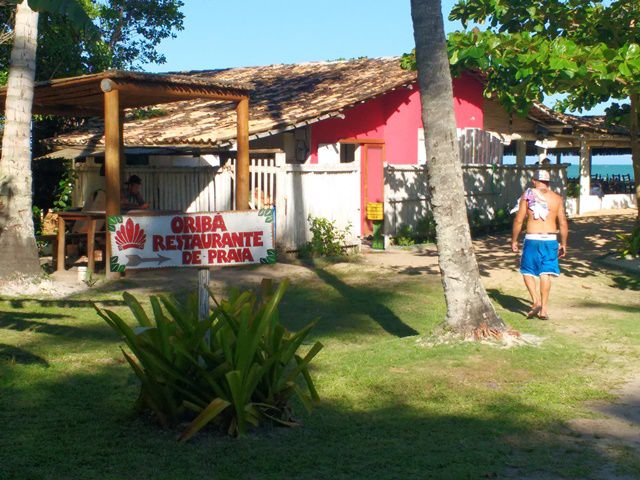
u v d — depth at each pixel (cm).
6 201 1168
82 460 504
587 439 555
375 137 1959
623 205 3066
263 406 575
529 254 991
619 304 1102
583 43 1416
